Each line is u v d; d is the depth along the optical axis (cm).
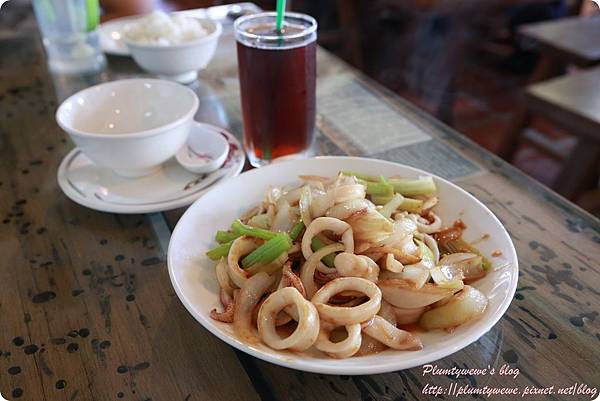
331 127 55
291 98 45
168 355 30
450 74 137
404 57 152
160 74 64
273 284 32
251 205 40
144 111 48
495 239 35
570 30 114
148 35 64
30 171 49
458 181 46
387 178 40
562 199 43
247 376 29
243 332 29
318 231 33
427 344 29
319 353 28
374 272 31
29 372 29
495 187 45
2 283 36
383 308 31
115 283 36
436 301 30
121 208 40
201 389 29
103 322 33
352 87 64
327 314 28
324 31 159
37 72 70
